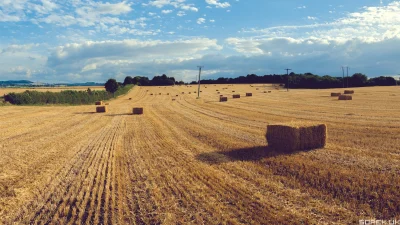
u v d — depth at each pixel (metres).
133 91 103.00
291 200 8.89
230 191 9.71
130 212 8.48
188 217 8.03
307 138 14.83
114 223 7.82
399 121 23.72
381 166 11.63
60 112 40.78
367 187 9.54
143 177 11.48
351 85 111.19
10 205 9.26
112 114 37.94
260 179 10.71
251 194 9.41
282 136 15.00
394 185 9.53
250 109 39.38
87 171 12.49
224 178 11.02
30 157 15.14
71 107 49.66
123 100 73.31
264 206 8.48
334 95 57.81
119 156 15.07
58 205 9.17
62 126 27.16
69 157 15.02
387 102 41.47
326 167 11.64
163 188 10.24
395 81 108.62
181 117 33.06
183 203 8.91
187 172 11.93
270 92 80.75
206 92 89.25
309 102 46.72
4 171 12.78
